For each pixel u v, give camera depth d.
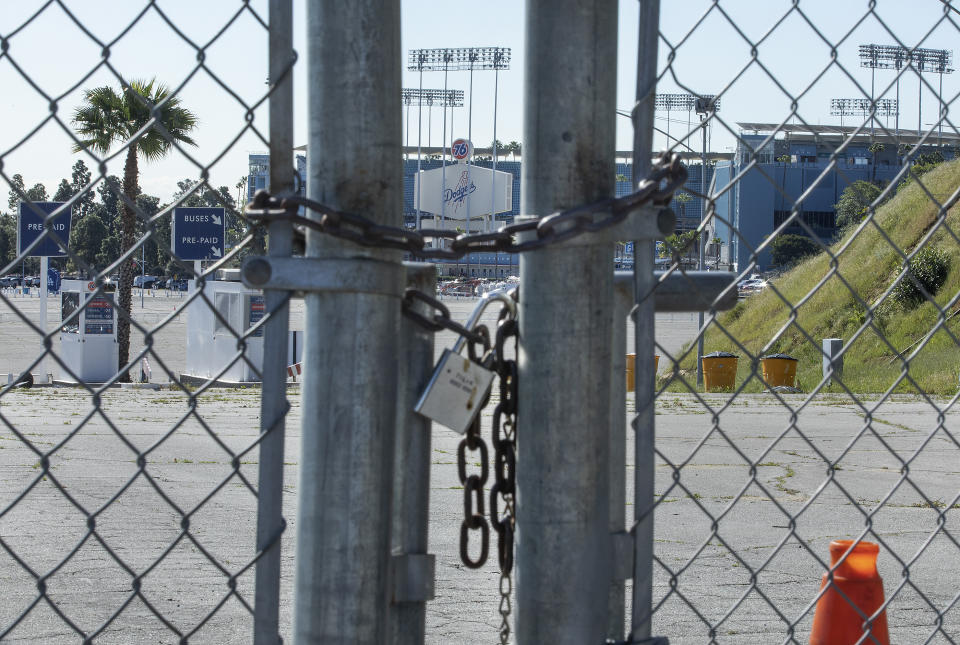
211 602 4.72
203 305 21.67
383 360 1.49
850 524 6.72
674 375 1.76
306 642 1.47
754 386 20.03
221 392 17.69
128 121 23.66
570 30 1.56
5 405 14.64
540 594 1.59
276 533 1.52
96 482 8.00
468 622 4.48
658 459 9.64
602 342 1.59
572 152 1.56
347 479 1.47
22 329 43.19
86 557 5.55
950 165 25.97
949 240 24.48
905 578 2.32
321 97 1.48
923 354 21.73
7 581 5.03
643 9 1.63
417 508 1.67
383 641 1.50
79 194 1.47
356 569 1.47
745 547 6.00
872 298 25.19
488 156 130.00
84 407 14.35
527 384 1.59
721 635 4.27
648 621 1.70
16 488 7.71
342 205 1.48
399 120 1.52
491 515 1.72
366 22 1.47
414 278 1.68
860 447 10.78
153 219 1.49
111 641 4.13
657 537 6.25
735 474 8.80
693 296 1.77
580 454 1.58
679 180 1.58
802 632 4.31
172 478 8.21
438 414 1.64
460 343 1.70
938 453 10.34
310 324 1.49
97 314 22.16
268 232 1.49
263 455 1.51
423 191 74.69
